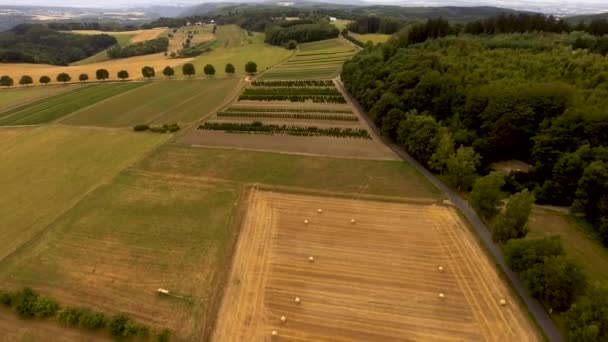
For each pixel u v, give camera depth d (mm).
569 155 49844
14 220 51656
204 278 40250
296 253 43906
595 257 41406
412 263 41844
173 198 55344
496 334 33500
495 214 45969
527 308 35375
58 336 34750
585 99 61469
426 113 70250
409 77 79625
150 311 36562
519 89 63281
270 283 39688
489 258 41625
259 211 51719
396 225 48156
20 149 76500
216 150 71688
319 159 66375
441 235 45875
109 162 68438
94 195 57000
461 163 52406
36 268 42531
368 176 59812
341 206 52500
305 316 36000
